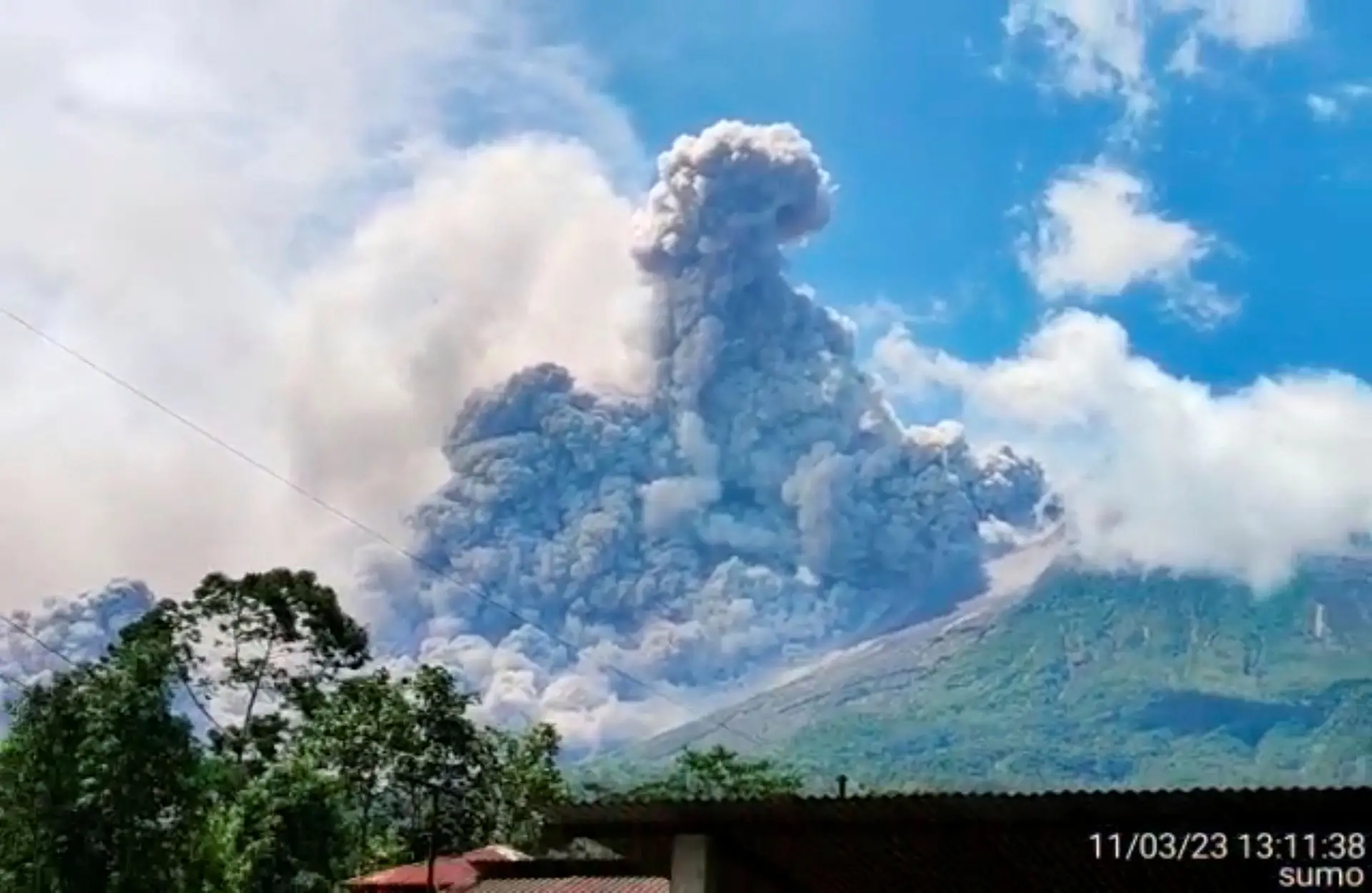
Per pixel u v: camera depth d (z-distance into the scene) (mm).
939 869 15906
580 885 36938
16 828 42031
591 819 15102
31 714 43500
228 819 48969
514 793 75375
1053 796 13461
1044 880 15758
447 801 74000
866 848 15531
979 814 13758
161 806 44094
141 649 46281
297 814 49625
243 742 73062
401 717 73938
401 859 68438
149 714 43906
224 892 47125
